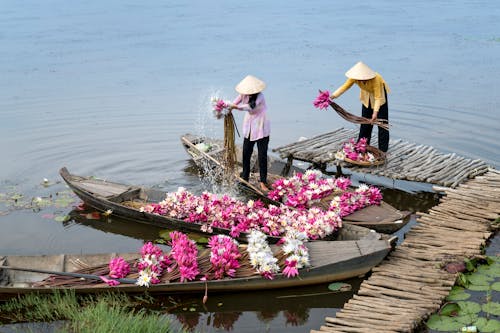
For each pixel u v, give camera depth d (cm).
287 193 884
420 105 1423
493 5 3059
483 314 619
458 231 779
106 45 2162
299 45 2147
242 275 677
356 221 797
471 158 1097
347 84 983
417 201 952
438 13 2853
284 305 679
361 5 3203
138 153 1140
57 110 1396
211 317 654
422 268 696
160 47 2128
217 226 796
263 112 898
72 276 664
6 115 1356
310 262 688
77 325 614
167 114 1366
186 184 1009
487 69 1755
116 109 1402
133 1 3453
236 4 3306
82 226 871
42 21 2691
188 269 669
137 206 887
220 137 1250
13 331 619
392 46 2109
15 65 1845
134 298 671
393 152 1068
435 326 602
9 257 700
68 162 1099
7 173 1048
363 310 623
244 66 1834
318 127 1306
